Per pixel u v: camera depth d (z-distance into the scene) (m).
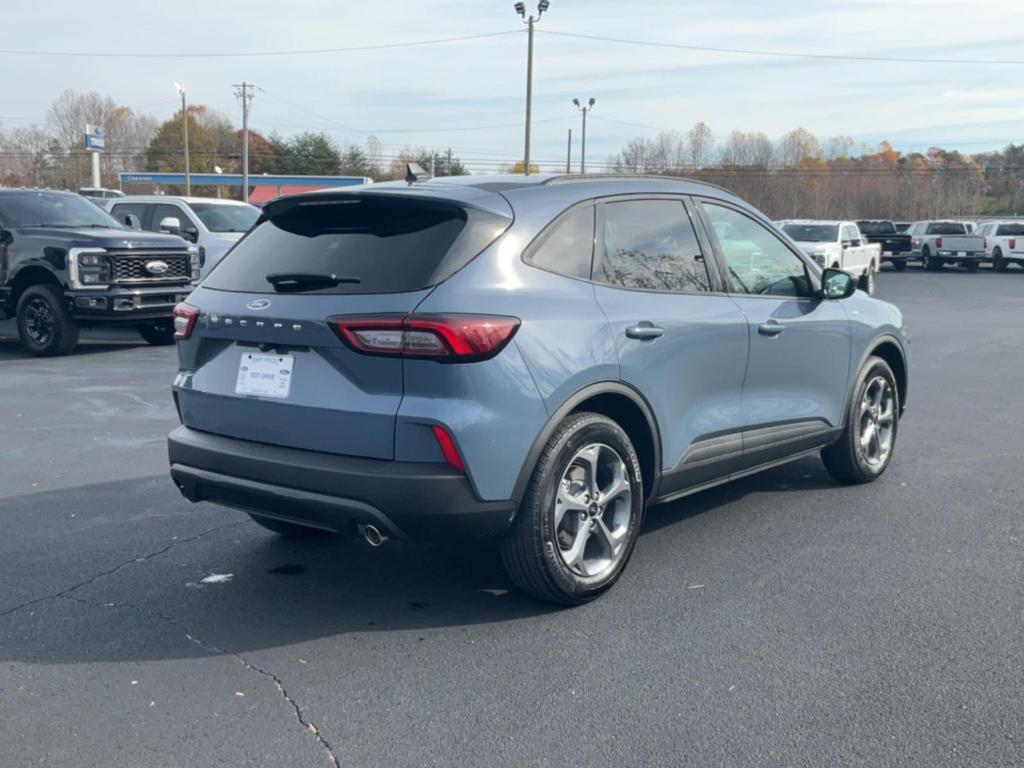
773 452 5.68
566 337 4.29
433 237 4.20
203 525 5.77
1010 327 17.62
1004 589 4.75
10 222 13.27
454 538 4.08
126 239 12.94
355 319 4.01
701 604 4.58
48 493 6.43
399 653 4.09
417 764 3.26
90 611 4.52
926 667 3.92
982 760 3.25
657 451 4.81
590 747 3.35
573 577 4.43
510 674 3.89
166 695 3.73
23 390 10.27
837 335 6.07
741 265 5.49
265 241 4.66
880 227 41.28
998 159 102.38
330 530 4.22
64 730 3.47
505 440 4.07
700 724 3.49
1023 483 6.69
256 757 3.30
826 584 4.83
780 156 82.38
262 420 4.32
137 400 9.72
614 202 4.82
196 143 93.44
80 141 90.94
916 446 7.80
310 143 93.44
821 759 3.26
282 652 4.10
